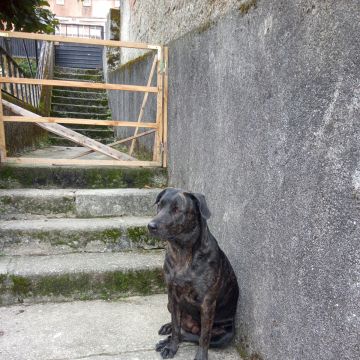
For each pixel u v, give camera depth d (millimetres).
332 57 1633
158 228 2172
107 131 9656
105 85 4371
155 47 4520
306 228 1824
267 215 2213
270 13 2152
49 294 3217
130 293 3373
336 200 1610
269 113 2176
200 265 2377
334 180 1622
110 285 3322
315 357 1767
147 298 3363
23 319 2943
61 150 7000
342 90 1572
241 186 2562
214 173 3066
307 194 1816
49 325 2865
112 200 4129
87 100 11086
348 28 1538
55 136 8812
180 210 2268
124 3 10133
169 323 2832
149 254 3699
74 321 2936
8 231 3549
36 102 8562
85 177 4480
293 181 1937
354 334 1517
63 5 25609
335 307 1625
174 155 4340
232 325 2682
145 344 2680
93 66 15305
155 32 5934
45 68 10195
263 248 2268
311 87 1781
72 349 2580
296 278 1915
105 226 3725
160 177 4676
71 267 3281
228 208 2785
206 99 3234
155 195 4234
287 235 1996
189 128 3736
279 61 2059
